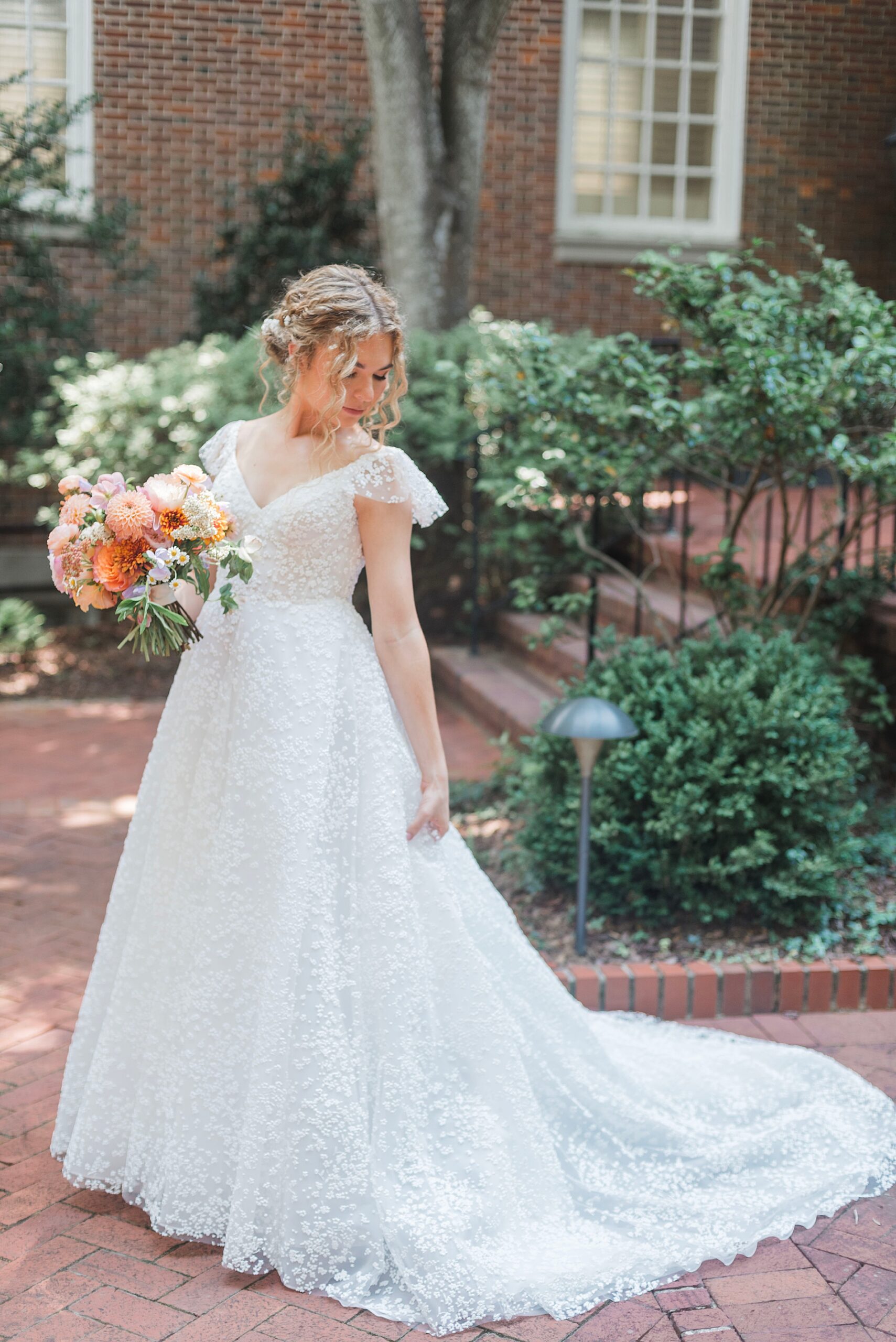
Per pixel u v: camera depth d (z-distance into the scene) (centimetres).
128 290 918
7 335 802
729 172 1002
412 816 256
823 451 439
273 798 241
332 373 232
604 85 999
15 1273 234
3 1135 284
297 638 247
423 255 744
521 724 554
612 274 1003
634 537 694
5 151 841
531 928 383
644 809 389
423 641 254
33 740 633
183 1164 238
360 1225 232
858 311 420
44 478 793
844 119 1006
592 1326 222
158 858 253
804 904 378
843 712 431
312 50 922
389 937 244
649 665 412
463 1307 223
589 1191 257
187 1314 223
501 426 579
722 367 440
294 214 921
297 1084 233
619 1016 337
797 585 477
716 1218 251
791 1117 287
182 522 230
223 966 240
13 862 465
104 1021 263
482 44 722
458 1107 247
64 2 893
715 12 989
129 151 913
